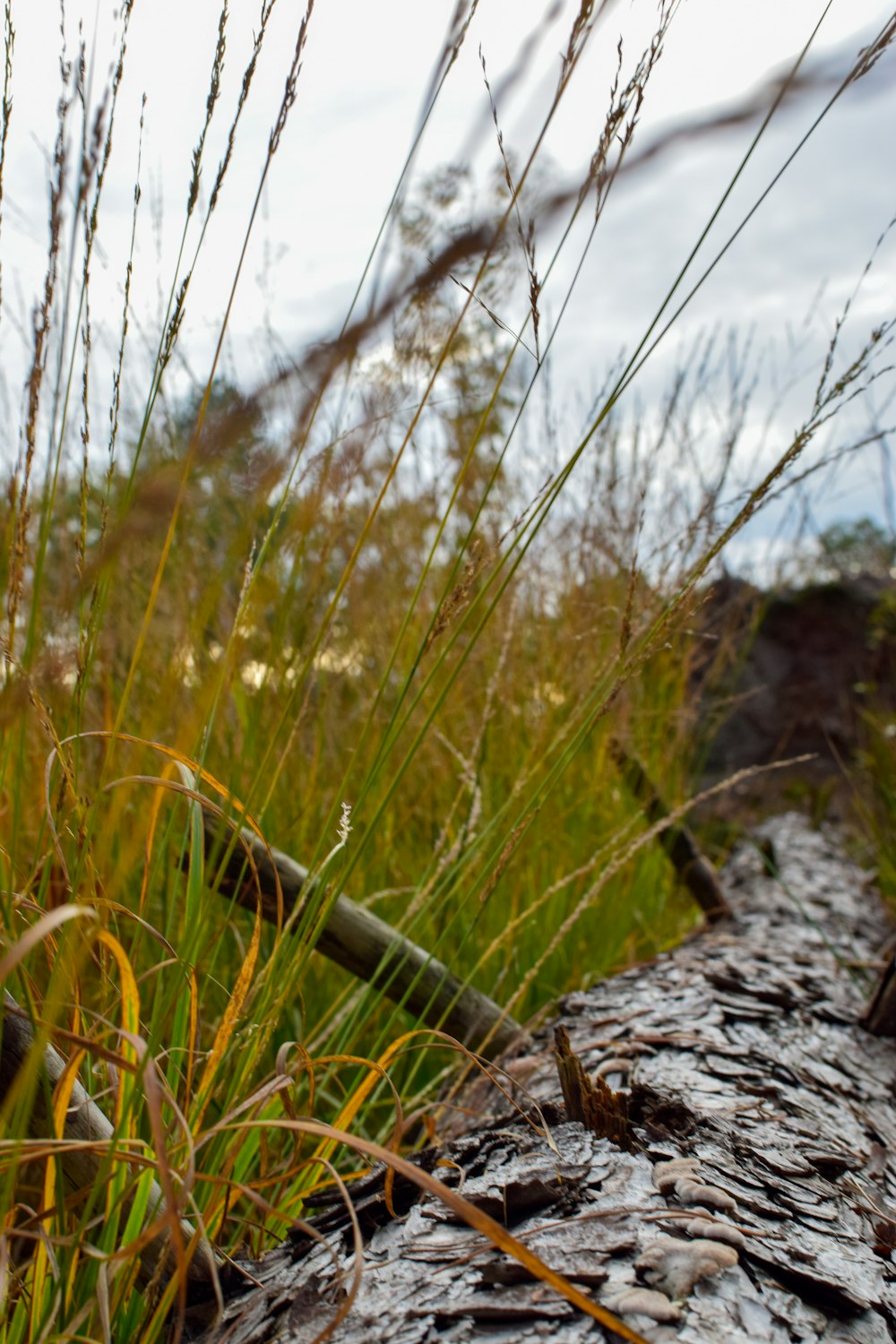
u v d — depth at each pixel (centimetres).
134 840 76
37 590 102
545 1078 141
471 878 205
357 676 252
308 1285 83
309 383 37
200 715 84
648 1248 82
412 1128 163
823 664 580
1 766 92
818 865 337
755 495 118
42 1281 77
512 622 188
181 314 92
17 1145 69
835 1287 80
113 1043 102
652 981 183
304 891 105
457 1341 72
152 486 43
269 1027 102
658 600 180
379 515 248
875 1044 167
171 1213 63
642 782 251
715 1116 117
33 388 90
